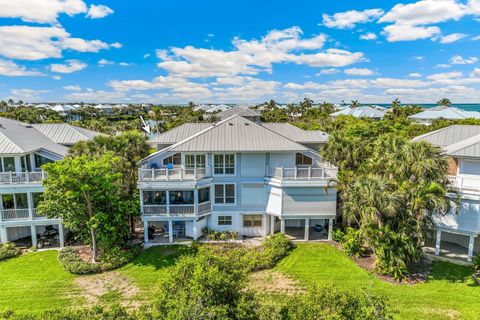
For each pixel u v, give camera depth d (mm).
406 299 18438
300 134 35875
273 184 26922
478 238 24266
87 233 24109
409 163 21625
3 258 23750
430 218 21391
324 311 10953
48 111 124500
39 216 25844
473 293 19016
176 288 12234
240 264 13961
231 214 28328
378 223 21297
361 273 21547
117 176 24266
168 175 26328
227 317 10938
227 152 27000
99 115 140125
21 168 26156
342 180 25406
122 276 21609
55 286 20266
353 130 45875
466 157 22609
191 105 195375
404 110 93125
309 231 29297
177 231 28047
